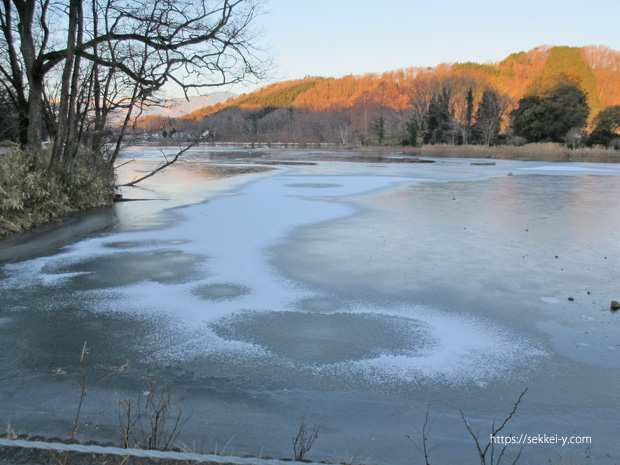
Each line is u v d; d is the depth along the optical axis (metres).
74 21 12.28
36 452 2.50
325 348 4.50
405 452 2.99
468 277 6.67
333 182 20.27
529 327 4.96
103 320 5.19
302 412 3.45
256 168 30.22
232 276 6.79
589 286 6.26
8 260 7.73
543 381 3.88
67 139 13.52
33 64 13.80
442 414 3.42
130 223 10.95
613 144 56.59
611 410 3.47
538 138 65.81
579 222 10.81
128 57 14.77
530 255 7.84
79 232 9.97
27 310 5.49
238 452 2.95
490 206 13.28
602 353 4.36
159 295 6.00
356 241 8.90
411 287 6.25
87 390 3.71
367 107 132.88
